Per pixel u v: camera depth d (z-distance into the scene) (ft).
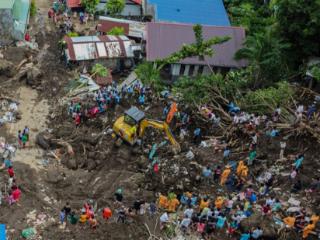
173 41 168.66
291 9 145.59
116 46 168.76
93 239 105.70
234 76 151.53
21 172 121.39
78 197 117.60
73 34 175.83
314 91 146.61
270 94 136.98
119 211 109.91
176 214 112.68
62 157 128.98
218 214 107.34
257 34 154.61
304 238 105.29
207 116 135.13
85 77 157.89
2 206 111.24
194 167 122.01
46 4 205.46
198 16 194.29
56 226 108.37
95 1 193.67
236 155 125.59
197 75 162.20
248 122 131.64
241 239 104.73
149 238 106.73
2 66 152.97
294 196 114.93
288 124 128.88
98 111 139.95
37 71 154.51
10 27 168.14
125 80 158.61
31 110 144.15
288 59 154.61
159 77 162.40
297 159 120.37
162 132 133.59
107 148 130.72
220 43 166.20
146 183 120.88
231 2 209.46
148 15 196.85
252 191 114.62
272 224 107.14
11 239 104.06
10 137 133.18
